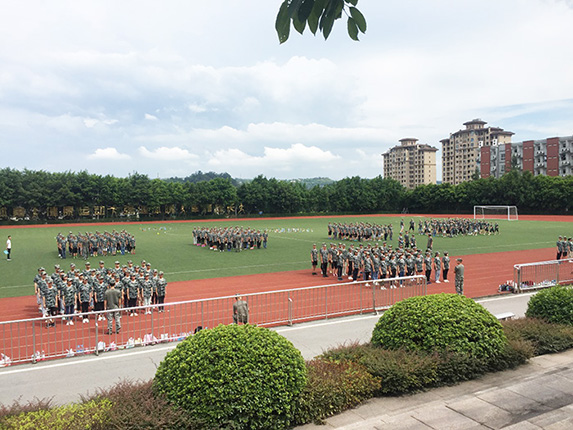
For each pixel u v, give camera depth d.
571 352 9.04
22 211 75.44
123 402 5.92
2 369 9.71
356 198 103.25
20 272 25.95
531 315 10.63
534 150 117.25
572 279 20.86
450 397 7.09
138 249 37.56
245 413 5.59
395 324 8.17
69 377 9.16
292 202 96.88
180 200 86.38
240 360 5.76
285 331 12.48
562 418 5.86
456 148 152.12
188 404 5.61
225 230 37.84
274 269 27.06
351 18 3.00
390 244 40.97
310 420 6.25
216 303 16.89
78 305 16.28
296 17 2.77
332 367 7.30
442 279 23.27
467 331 7.77
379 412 6.65
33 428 5.37
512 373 7.94
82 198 77.12
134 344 11.58
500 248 36.94
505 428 5.65
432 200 101.94
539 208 87.94
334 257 24.06
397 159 175.00
